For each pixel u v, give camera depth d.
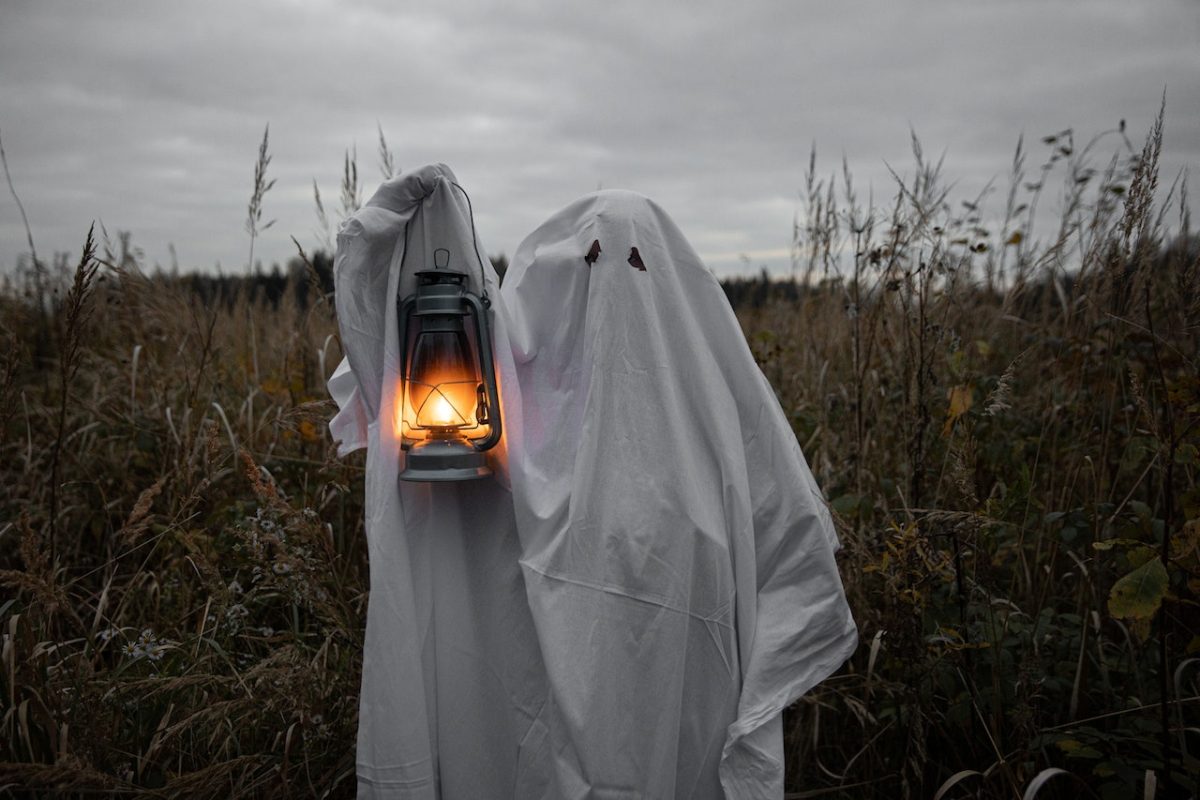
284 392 3.51
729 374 1.85
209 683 1.98
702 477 1.77
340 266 1.69
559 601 1.72
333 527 2.91
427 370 1.68
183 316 3.96
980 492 2.74
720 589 1.72
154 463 3.23
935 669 2.07
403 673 1.68
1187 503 1.94
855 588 2.47
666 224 1.86
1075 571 2.60
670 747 1.69
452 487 1.89
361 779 1.67
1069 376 3.11
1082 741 1.97
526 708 1.87
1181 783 1.76
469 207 1.78
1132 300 2.75
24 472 3.08
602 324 1.78
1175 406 2.02
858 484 2.73
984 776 1.88
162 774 1.87
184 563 2.58
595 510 1.73
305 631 2.46
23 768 1.51
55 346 4.50
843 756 2.36
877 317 2.95
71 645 2.32
